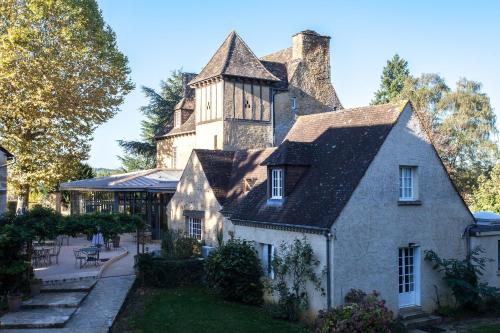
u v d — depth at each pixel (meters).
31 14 28.09
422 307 16.98
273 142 35.12
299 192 17.64
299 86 37.94
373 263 15.88
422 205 17.28
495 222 20.86
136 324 15.11
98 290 18.36
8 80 28.12
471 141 46.97
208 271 18.92
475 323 16.56
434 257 17.06
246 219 18.95
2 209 21.27
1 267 16.58
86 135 32.78
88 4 31.09
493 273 18.78
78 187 32.06
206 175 24.34
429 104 49.22
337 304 14.97
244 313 16.47
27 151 30.75
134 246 29.09
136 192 33.75
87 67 31.16
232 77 33.28
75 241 30.78
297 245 16.11
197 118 35.91
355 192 15.63
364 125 17.97
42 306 16.23
